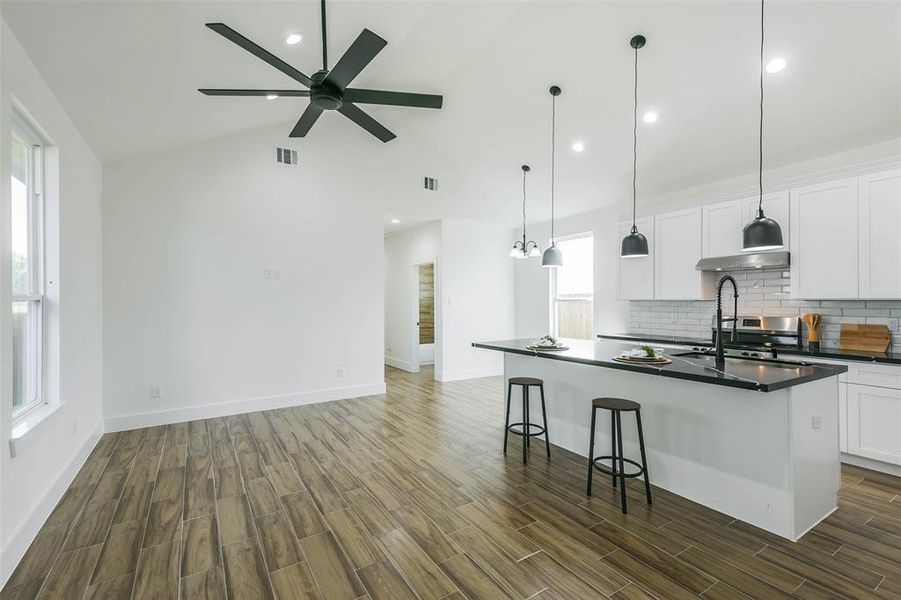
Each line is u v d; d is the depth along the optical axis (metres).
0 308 1.94
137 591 1.85
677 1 2.84
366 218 5.44
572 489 2.82
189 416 4.38
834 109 3.24
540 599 1.79
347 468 3.17
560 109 4.16
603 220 5.73
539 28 3.33
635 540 2.21
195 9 2.22
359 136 5.37
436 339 6.55
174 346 4.32
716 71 3.23
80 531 2.31
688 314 4.79
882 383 2.97
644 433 2.93
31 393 2.62
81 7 2.01
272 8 2.42
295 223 4.98
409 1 2.82
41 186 2.71
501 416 4.56
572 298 6.36
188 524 2.39
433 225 6.57
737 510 2.42
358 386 5.40
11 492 2.01
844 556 2.06
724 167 4.25
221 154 4.56
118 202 4.09
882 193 3.15
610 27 3.16
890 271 3.11
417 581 1.91
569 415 3.52
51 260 2.73
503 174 5.67
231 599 1.80
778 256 3.68
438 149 5.73
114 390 4.05
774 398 2.25
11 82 2.08
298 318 5.00
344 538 2.25
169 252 4.30
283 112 4.40
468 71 4.01
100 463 3.26
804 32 2.76
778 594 1.80
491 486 2.86
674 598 1.78
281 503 2.63
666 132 4.04
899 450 2.90
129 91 2.90
